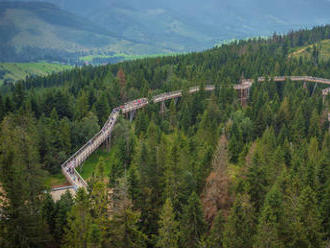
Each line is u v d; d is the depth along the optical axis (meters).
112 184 50.78
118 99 109.25
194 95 111.25
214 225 38.09
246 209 37.78
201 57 186.62
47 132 68.69
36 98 97.19
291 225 38.44
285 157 69.06
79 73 166.62
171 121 101.25
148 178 46.69
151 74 146.62
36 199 42.88
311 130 92.50
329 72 171.00
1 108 81.31
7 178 35.88
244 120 92.12
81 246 34.28
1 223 35.25
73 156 71.00
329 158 66.62
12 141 56.16
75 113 87.75
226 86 126.00
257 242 34.31
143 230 42.75
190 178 47.19
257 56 186.00
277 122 100.19
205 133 78.44
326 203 43.19
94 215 39.34
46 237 38.31
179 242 38.94
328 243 38.03
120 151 69.19
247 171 46.41
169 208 37.12
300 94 128.25
